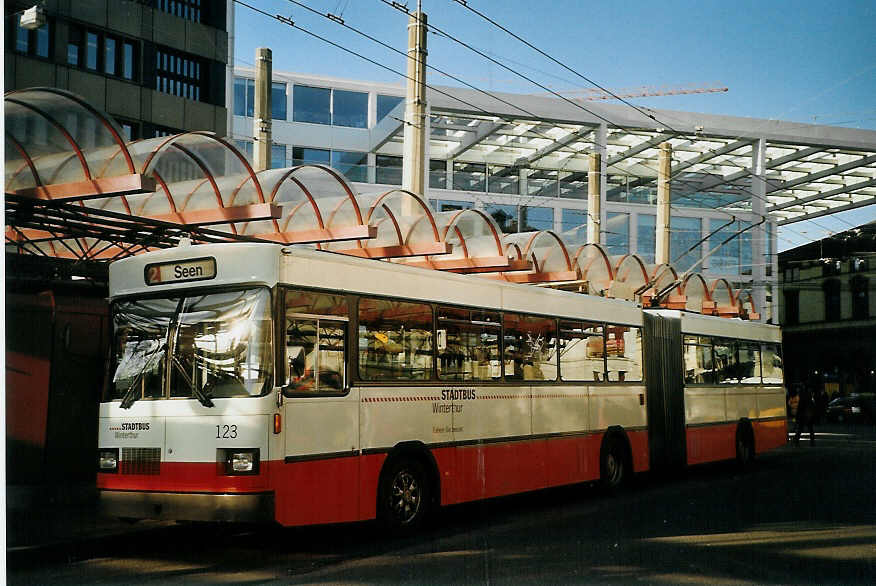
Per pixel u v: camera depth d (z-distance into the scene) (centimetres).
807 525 1227
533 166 5591
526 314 1406
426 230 1667
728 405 2089
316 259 1011
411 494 1134
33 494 1336
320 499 981
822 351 6338
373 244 1694
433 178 5247
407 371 1138
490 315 1318
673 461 1820
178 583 836
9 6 2391
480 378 1280
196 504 931
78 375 1466
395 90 5872
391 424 1100
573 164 5634
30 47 2477
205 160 1353
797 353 6525
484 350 1297
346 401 1030
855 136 5347
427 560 955
